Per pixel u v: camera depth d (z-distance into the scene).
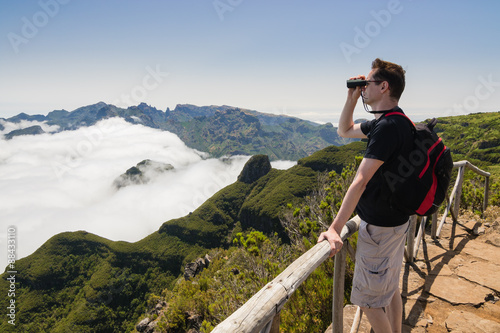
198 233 184.38
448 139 164.75
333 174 6.54
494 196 7.08
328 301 3.66
